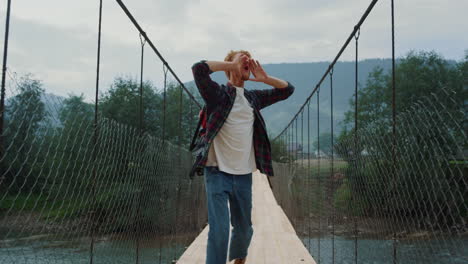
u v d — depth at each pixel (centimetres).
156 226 408
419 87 1597
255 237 452
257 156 235
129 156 327
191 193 680
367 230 268
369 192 269
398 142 210
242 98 229
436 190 163
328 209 415
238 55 232
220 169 217
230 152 221
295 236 459
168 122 2000
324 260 567
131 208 321
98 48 226
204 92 215
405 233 199
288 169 1034
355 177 305
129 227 318
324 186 442
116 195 288
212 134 215
